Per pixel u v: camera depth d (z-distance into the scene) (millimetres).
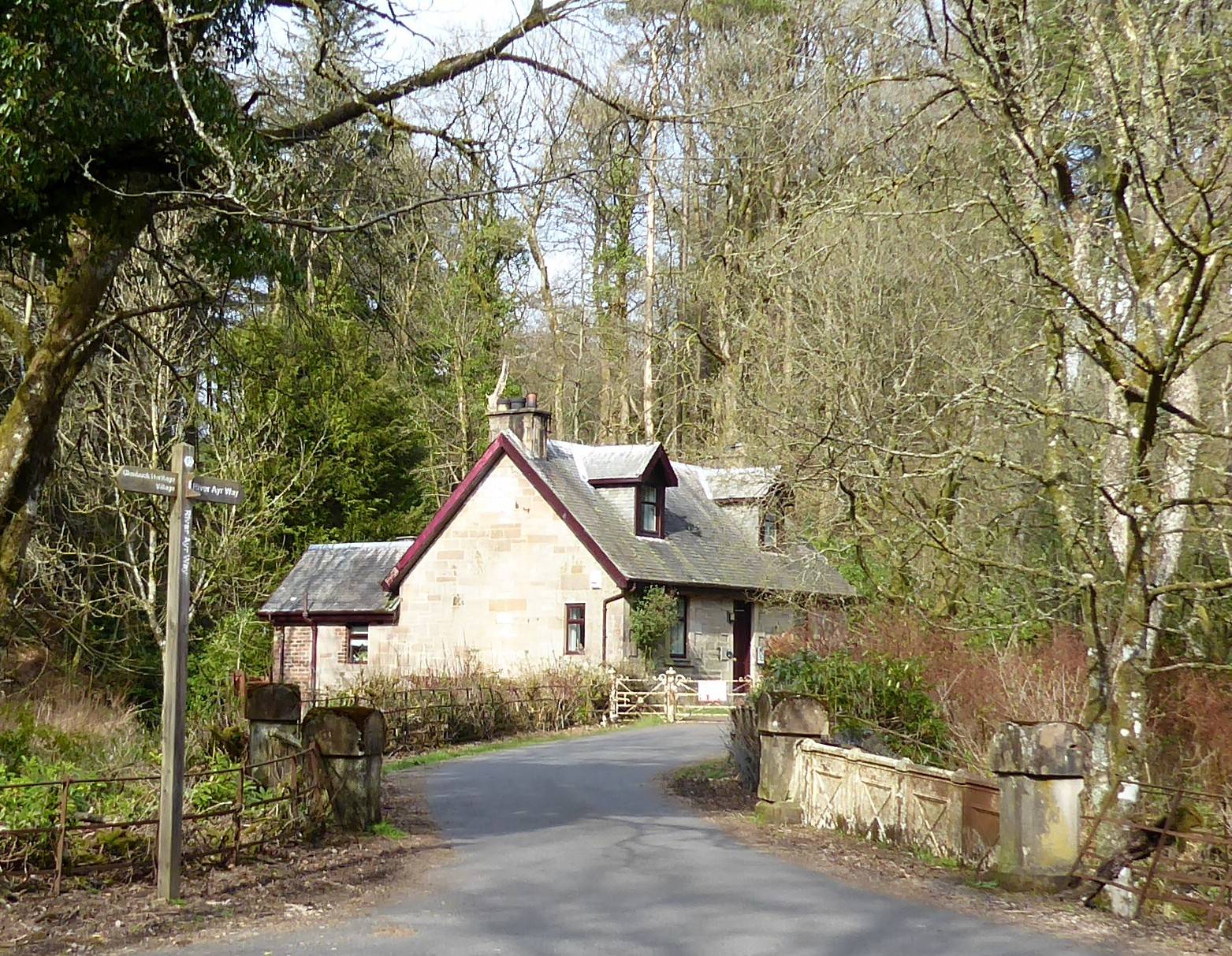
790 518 26172
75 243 15055
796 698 14227
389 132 14922
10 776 11219
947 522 18094
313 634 36812
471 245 39438
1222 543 13562
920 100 16141
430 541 35719
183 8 13047
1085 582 11180
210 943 8227
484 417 42469
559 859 11648
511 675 32000
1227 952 8547
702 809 15273
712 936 8688
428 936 8562
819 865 11438
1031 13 12195
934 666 16375
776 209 23922
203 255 14695
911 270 21688
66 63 11977
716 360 40375
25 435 14586
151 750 15945
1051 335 12219
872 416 17297
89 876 9617
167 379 27859
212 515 31312
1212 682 13867
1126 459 11734
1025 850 10344
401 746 23672
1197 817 11758
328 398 37812
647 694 31375
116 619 31016
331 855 11438
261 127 14734
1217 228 10445
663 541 36000
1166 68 11531
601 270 44219
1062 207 12180
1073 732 10484
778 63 17578
